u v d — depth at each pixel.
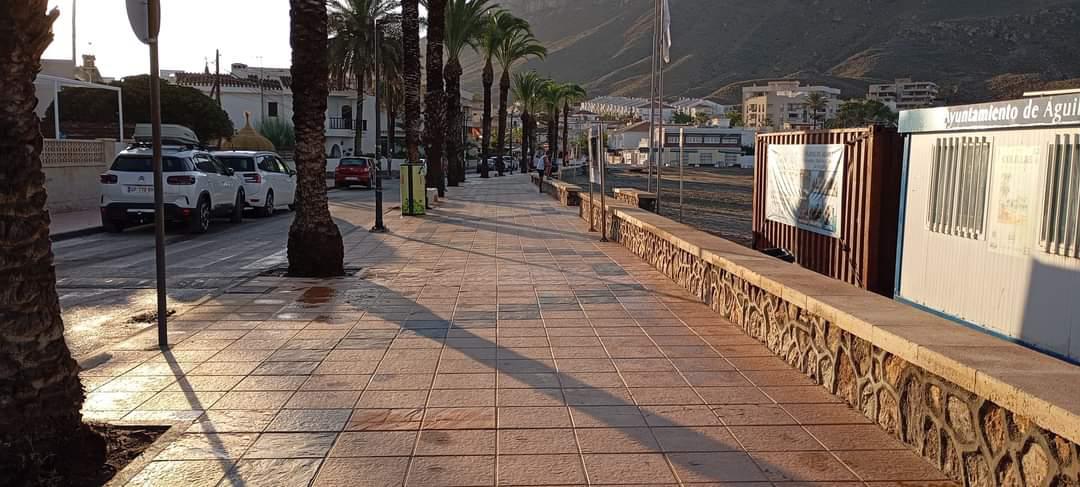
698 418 5.20
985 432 3.95
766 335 7.10
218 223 21.47
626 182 48.84
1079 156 6.46
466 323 8.14
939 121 8.59
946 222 8.44
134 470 4.40
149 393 5.82
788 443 4.77
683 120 147.75
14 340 4.12
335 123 70.56
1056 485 3.43
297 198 11.38
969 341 4.54
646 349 7.02
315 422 5.17
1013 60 179.12
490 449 4.70
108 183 18.02
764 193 13.62
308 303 9.28
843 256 10.45
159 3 6.91
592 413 5.31
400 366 6.50
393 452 4.66
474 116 143.38
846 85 182.50
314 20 11.05
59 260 13.99
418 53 25.86
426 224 19.78
